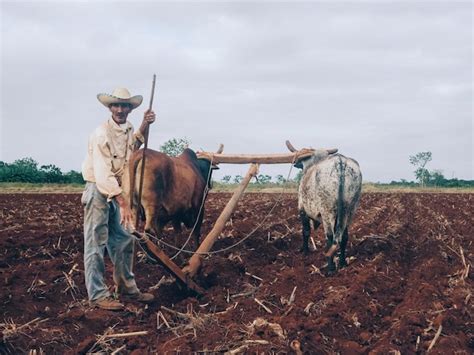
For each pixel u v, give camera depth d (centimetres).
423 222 1858
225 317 750
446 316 715
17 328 693
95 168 752
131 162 866
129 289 811
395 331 684
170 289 916
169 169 921
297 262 1154
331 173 986
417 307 780
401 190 5391
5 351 651
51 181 5547
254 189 4909
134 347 671
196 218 1020
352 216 1028
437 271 1011
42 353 655
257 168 1088
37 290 869
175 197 945
